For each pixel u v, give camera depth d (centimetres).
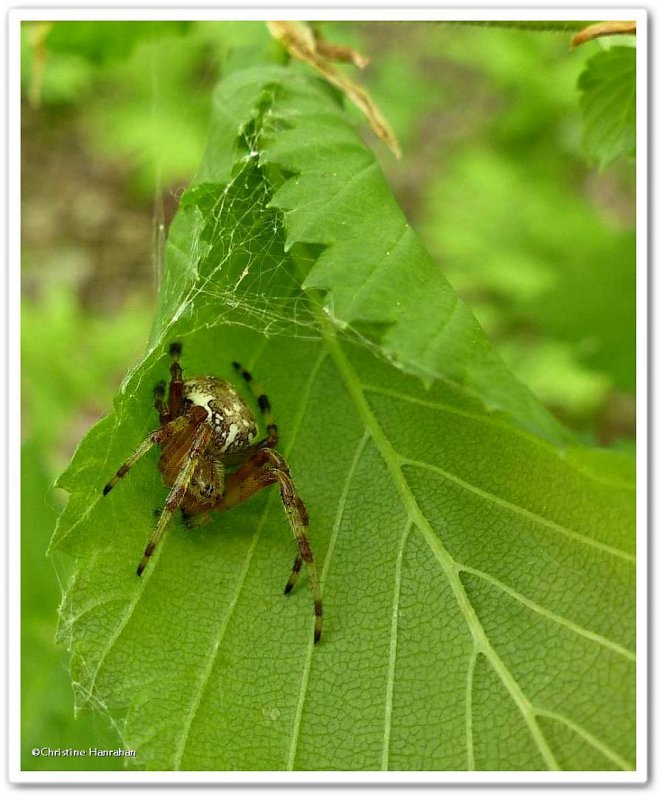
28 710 11
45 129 25
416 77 25
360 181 8
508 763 8
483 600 8
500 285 18
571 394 18
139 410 9
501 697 8
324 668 9
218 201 9
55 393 19
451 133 26
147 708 8
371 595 9
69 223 25
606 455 8
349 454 9
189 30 12
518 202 20
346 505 9
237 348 9
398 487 9
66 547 8
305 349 9
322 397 9
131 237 25
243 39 12
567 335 15
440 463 9
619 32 9
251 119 9
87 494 8
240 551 9
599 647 8
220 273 9
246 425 9
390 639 9
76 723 11
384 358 9
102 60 12
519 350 18
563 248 19
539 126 22
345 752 8
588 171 22
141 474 9
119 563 9
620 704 8
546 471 8
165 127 22
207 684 8
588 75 10
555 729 8
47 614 11
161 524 9
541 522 8
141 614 9
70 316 20
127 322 20
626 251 15
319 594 9
